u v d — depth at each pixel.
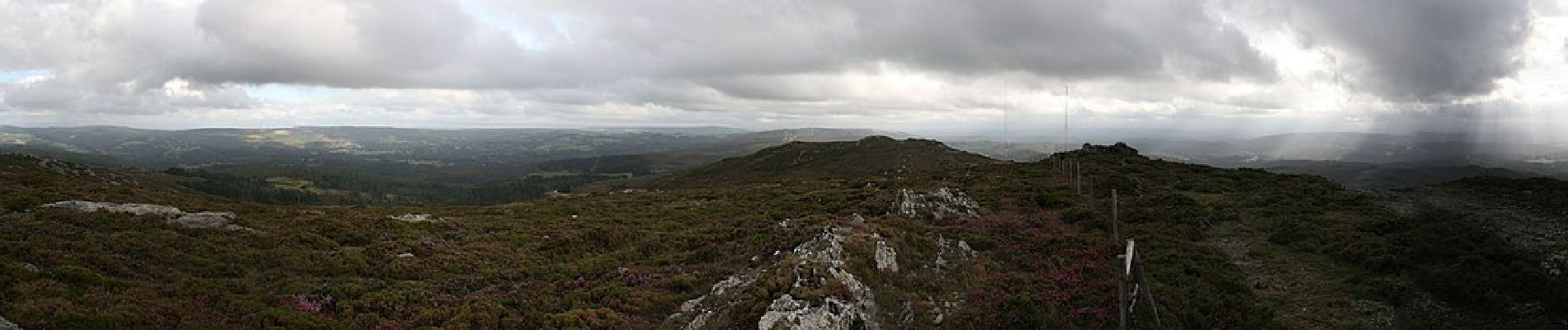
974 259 30.59
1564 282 21.22
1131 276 26.33
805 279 23.59
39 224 30.41
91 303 20.02
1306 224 34.72
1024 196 50.97
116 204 38.47
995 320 22.25
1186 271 27.73
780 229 39.59
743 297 23.22
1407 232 30.11
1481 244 26.70
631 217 54.44
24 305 18.47
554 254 38.22
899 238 30.53
